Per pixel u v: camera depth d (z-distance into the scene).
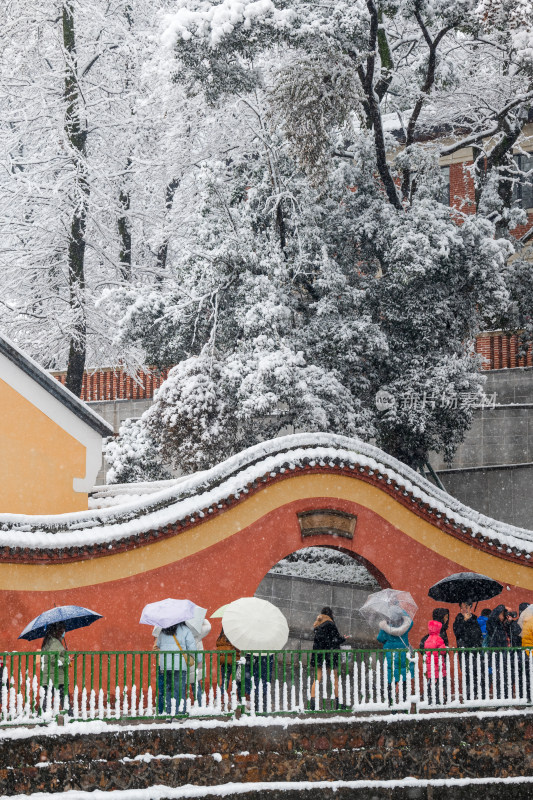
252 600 16.42
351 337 26.47
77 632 19.38
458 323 27.66
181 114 33.88
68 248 34.94
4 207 35.28
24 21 35.03
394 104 31.14
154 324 28.22
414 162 28.23
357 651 15.90
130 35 35.53
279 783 14.83
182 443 26.59
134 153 36.81
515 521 28.91
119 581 19.83
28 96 35.34
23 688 15.56
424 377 26.88
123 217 36.16
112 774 14.27
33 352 35.75
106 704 15.89
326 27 25.59
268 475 21.02
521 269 28.94
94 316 34.88
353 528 21.75
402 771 15.48
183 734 14.66
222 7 25.19
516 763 16.02
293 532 21.36
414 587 22.08
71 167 34.44
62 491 21.67
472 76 32.72
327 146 26.00
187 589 20.31
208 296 27.22
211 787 14.52
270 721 15.09
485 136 31.59
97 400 36.97
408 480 22.45
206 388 26.06
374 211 27.98
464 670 16.45
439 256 26.86
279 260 26.81
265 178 28.52
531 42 25.86
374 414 27.28
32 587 19.14
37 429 21.61
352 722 15.37
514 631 19.03
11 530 19.17
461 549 22.61
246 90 27.41
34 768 14.04
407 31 34.25
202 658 16.20
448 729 15.80
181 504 20.45
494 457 30.38
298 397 25.38
